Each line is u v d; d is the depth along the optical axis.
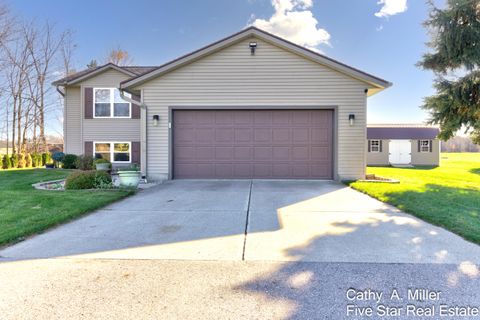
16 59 18.70
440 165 19.95
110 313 2.13
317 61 8.89
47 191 6.93
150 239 3.68
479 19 10.51
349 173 8.97
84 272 2.76
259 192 6.98
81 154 13.51
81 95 13.76
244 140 9.22
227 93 9.12
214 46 8.91
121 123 13.80
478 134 12.39
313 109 9.07
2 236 3.57
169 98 9.19
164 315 2.10
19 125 18.94
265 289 2.44
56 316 2.09
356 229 4.01
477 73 10.67
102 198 5.91
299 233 3.87
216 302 2.26
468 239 3.54
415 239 3.58
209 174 9.27
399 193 6.46
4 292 2.40
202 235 3.82
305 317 2.08
